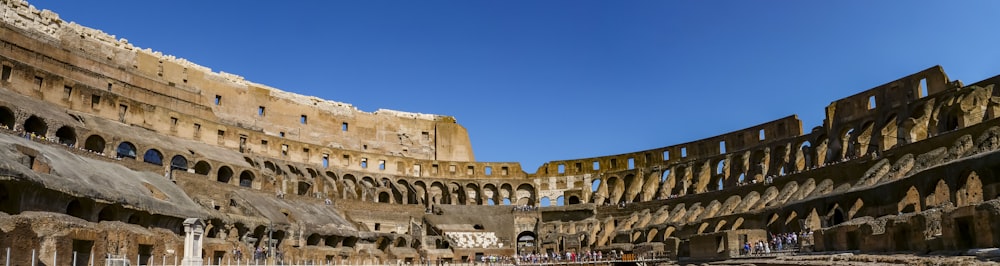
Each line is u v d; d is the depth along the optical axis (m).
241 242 65.69
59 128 74.75
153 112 94.38
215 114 112.75
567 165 131.50
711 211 95.00
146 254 52.12
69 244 42.75
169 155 85.50
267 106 120.94
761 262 56.09
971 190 59.44
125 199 56.09
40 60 86.00
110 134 80.12
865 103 91.25
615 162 128.50
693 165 117.94
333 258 75.81
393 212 108.25
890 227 48.81
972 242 40.69
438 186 128.00
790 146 103.19
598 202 123.12
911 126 80.12
